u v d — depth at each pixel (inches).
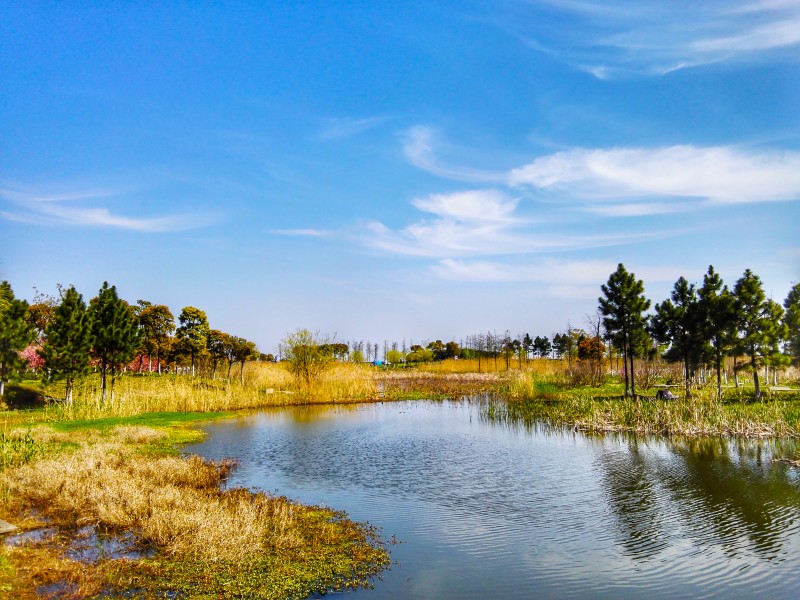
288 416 1595.7
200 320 2409.0
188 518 541.6
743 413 1263.5
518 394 1936.5
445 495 730.8
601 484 782.5
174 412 1633.9
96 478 692.1
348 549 521.7
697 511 652.7
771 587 453.7
